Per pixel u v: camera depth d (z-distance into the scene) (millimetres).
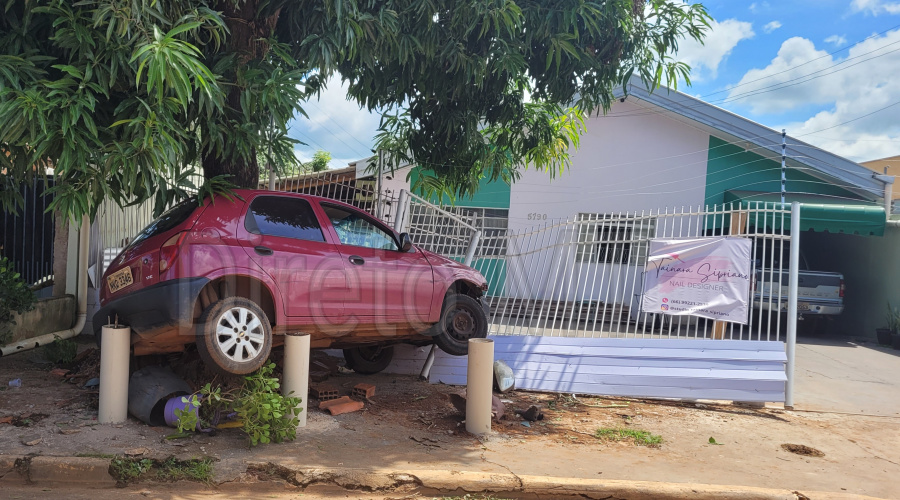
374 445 4930
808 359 10109
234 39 5816
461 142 8273
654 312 7281
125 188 4789
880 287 13156
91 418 5086
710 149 13445
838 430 6188
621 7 7176
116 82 4750
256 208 5363
